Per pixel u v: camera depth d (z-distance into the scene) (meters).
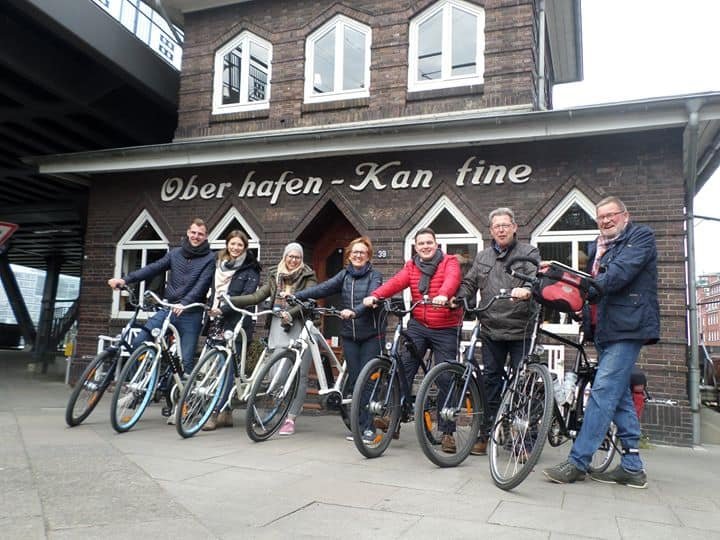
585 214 7.81
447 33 9.57
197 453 4.82
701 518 3.49
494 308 5.03
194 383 5.63
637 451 4.33
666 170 7.39
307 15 10.56
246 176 9.66
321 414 7.67
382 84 9.74
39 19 9.27
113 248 10.49
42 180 16.16
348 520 3.21
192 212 10.02
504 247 5.11
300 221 9.23
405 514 3.34
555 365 7.43
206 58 11.28
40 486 3.66
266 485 3.90
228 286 6.26
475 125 7.70
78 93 11.33
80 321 10.52
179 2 11.23
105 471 4.07
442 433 4.86
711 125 7.58
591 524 3.27
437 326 5.27
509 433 4.21
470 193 8.30
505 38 9.09
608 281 4.03
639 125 7.06
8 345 29.08
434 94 9.38
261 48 10.97
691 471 5.22
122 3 11.10
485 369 5.18
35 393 9.23
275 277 6.25
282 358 5.62
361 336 5.76
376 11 9.97
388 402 5.01
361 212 8.84
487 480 4.23
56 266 28.62
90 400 5.86
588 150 7.79
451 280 5.07
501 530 3.11
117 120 12.42
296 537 2.93
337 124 9.98
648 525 3.30
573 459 4.23
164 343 5.89
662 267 7.22
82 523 3.02
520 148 8.12
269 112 10.57
